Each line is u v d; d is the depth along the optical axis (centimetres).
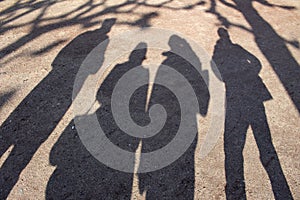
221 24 439
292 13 472
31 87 326
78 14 461
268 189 237
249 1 506
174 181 242
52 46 389
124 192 234
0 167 250
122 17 452
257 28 432
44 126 284
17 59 367
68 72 346
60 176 245
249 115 297
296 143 272
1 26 434
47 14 463
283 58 373
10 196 231
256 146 269
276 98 317
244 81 337
